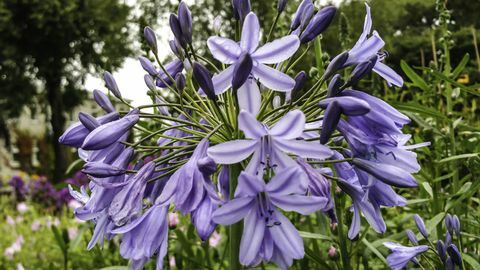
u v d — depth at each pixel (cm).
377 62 25
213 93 22
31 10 316
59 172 346
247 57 20
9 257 90
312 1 27
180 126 25
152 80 28
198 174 21
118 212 22
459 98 57
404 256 29
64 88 357
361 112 21
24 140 369
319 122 27
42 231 113
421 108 35
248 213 21
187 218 56
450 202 34
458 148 45
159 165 25
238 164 24
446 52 46
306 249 33
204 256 48
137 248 22
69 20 321
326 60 36
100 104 27
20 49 330
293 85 21
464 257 31
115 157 24
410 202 39
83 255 50
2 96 337
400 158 23
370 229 41
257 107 21
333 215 27
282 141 21
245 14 26
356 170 24
